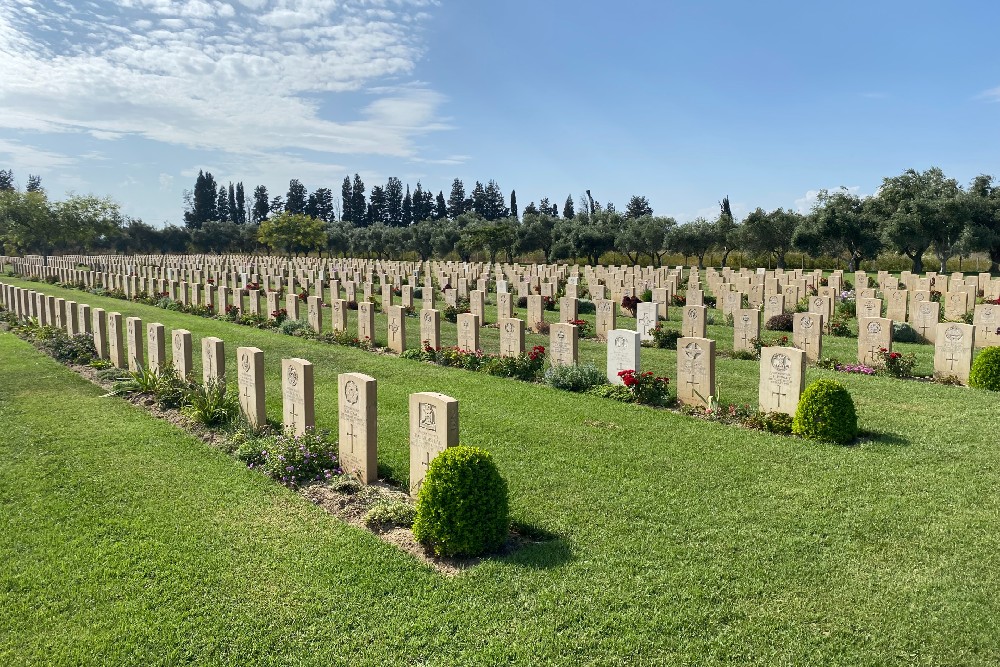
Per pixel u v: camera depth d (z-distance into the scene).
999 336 21.48
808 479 10.02
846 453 11.14
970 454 10.99
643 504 9.19
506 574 7.37
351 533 8.41
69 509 9.10
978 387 15.94
